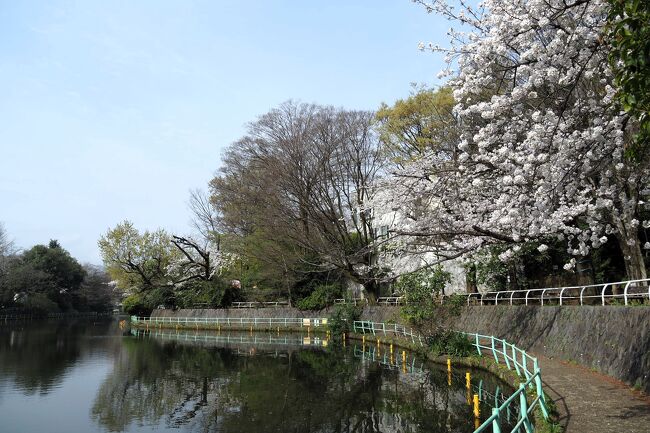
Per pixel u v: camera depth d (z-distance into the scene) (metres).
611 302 13.67
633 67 5.17
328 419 12.59
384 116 26.70
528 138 9.26
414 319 19.16
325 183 31.88
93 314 83.62
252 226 39.84
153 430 12.27
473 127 12.79
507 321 18.06
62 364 23.16
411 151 25.55
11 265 59.81
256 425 12.36
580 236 10.98
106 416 13.68
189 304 46.94
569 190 9.28
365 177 31.98
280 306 41.38
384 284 34.72
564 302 17.80
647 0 5.10
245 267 45.50
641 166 9.70
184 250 45.34
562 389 9.98
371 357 22.88
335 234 31.94
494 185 11.95
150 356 25.77
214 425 12.52
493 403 12.49
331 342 30.62
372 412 12.94
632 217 11.61
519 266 21.84
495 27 9.47
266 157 35.00
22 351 28.20
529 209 10.23
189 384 17.98
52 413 14.09
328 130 32.41
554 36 9.45
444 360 17.48
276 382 17.83
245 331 39.94
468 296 22.55
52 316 70.25
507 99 9.52
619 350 10.82
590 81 9.90
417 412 12.59
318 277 39.22
